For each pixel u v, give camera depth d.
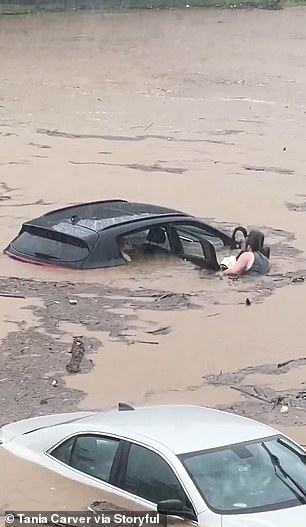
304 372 12.52
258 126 34.62
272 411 11.22
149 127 33.66
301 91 43.59
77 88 42.78
